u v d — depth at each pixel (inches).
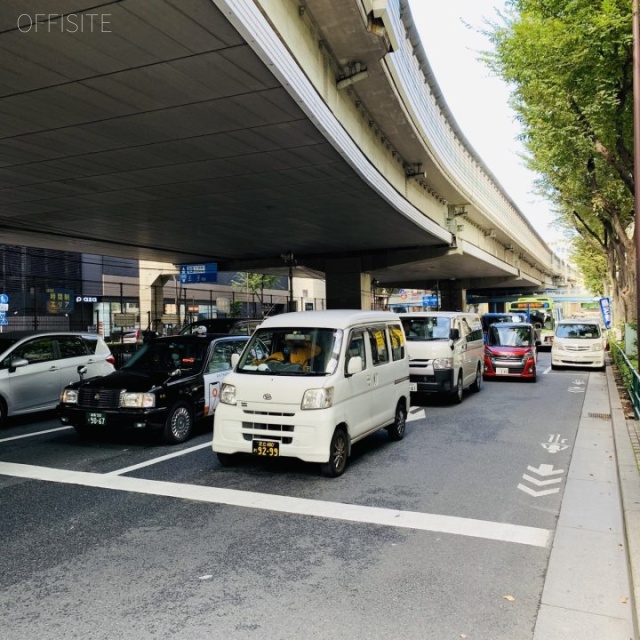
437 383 470.0
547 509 215.3
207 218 762.8
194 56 293.0
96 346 465.7
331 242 1030.4
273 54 299.0
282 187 586.2
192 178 546.0
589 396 542.6
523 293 2785.4
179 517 204.8
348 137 471.2
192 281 1207.6
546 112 499.5
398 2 538.3
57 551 174.9
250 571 160.7
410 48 622.5
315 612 137.7
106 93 341.4
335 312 308.0
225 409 263.6
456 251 1095.6
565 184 749.9
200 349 365.4
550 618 135.1
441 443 331.6
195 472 265.0
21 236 906.7
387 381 317.4
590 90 450.3
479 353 589.9
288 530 192.4
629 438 321.1
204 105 361.4
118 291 1487.5
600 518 204.1
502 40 474.6
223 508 214.7
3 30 264.2
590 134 507.5
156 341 383.2
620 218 740.7
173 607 140.3
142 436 344.2
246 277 1779.0
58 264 1315.2
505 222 1428.4
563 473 266.5
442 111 842.2
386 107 594.9
